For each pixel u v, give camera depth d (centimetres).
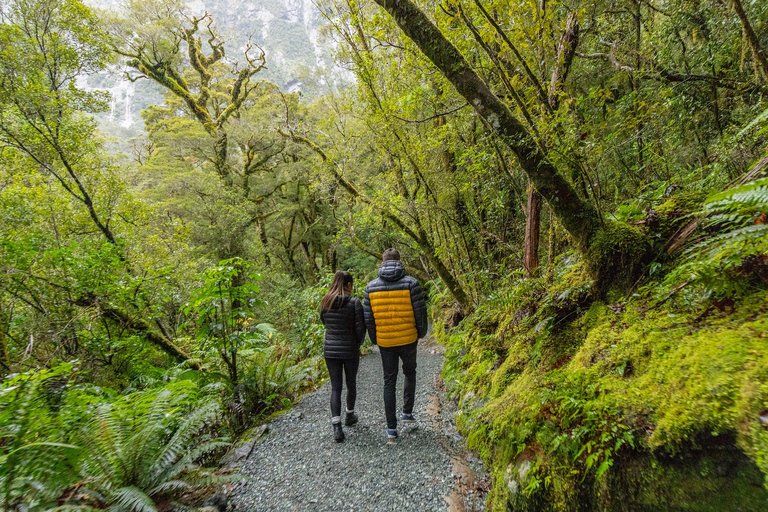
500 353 340
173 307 690
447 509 207
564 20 277
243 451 291
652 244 220
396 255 313
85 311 470
